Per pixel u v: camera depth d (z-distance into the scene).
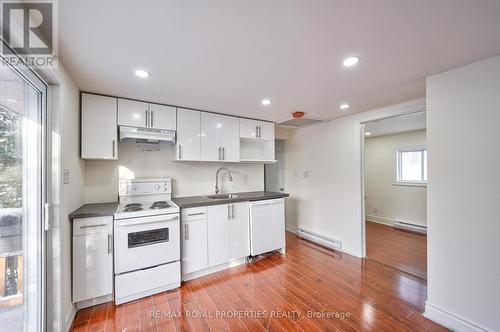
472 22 1.17
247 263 2.94
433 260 1.85
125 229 2.05
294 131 4.25
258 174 3.78
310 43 1.38
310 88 2.15
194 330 1.70
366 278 2.52
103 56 1.50
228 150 3.10
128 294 2.05
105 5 1.02
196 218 2.53
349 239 3.24
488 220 1.56
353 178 3.20
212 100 2.50
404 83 2.03
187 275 2.50
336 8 1.07
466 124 1.67
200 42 1.36
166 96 2.34
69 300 1.78
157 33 1.25
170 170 2.96
